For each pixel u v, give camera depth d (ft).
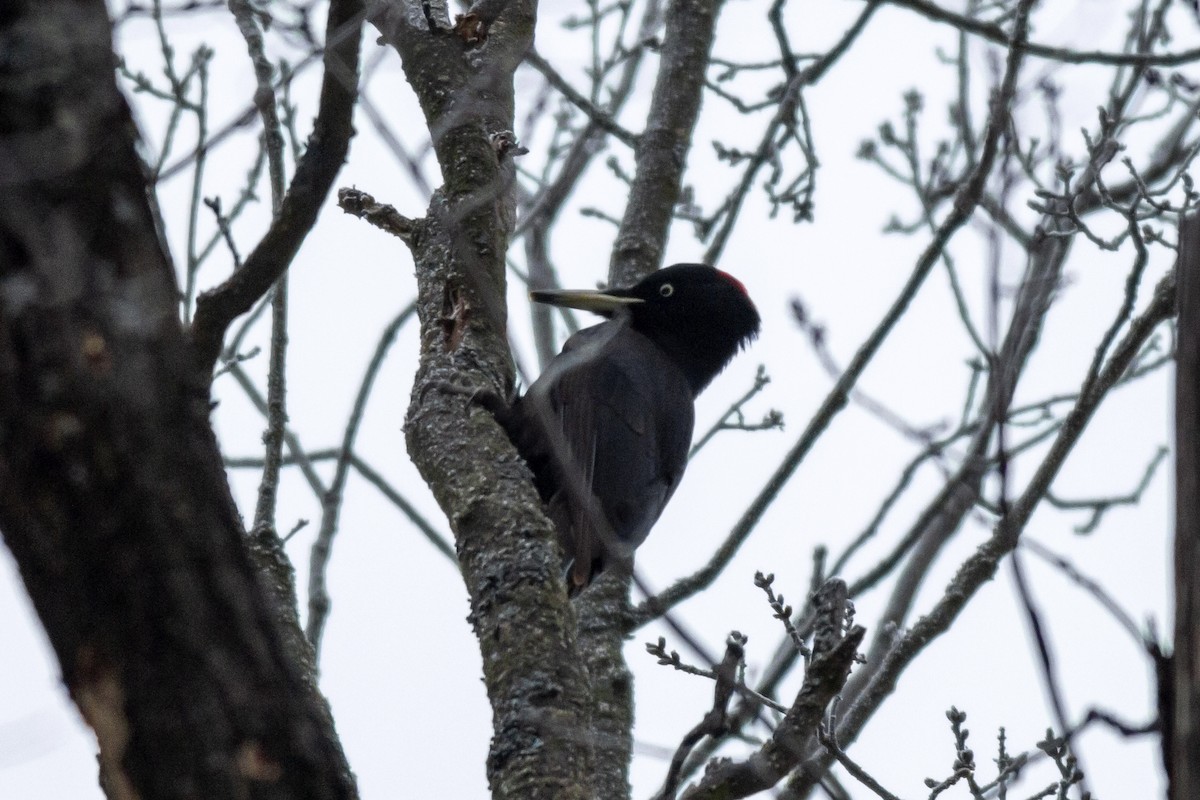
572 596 38.11
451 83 39.06
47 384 16.69
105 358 16.93
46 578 16.92
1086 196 41.70
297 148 38.27
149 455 17.04
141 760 16.97
